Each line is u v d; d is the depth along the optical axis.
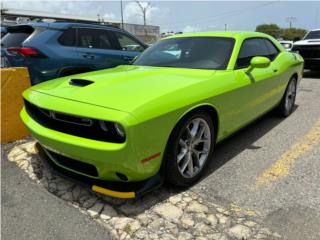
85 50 6.06
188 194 3.01
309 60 9.89
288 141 4.36
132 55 6.88
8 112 4.27
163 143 2.66
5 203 2.93
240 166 3.60
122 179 2.66
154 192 3.03
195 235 2.46
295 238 2.41
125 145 2.39
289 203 2.87
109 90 2.79
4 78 4.16
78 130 2.62
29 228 2.60
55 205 2.89
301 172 3.45
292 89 5.57
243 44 4.00
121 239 2.44
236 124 3.74
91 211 2.79
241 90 3.60
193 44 4.04
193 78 3.23
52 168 3.12
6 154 3.99
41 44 5.50
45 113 2.85
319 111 5.91
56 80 3.41
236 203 2.87
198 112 3.01
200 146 3.27
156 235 2.46
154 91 2.75
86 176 2.88
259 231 2.49
